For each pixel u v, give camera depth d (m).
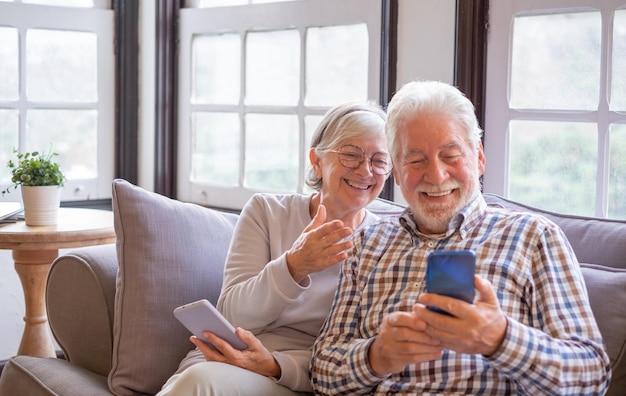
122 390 2.08
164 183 3.66
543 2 2.46
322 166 2.13
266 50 3.31
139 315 2.11
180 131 3.65
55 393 2.04
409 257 1.87
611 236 1.96
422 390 1.71
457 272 1.48
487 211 1.87
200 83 3.58
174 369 2.13
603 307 1.78
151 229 2.16
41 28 3.49
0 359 3.49
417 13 2.74
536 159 2.54
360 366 1.74
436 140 1.80
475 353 1.52
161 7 3.57
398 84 2.81
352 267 1.97
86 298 2.25
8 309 3.50
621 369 1.77
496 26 2.56
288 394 1.87
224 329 1.81
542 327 1.67
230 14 3.41
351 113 2.09
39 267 2.83
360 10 2.93
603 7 2.35
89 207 3.67
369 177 2.07
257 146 3.37
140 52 3.70
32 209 2.75
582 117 2.42
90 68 3.65
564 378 1.54
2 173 3.47
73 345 2.30
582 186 2.45
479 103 2.60
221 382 1.76
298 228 2.15
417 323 1.55
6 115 3.45
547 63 2.49
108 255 2.29
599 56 2.39
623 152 2.36
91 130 3.67
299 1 3.15
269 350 2.00
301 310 2.04
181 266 2.17
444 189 1.81
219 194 3.51
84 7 3.60
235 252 2.12
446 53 2.65
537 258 1.74
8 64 3.44
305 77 3.17
